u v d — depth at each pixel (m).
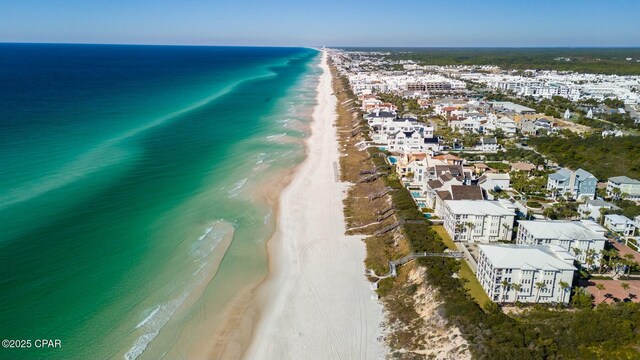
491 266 70.62
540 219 101.75
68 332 63.12
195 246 88.25
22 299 68.88
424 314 66.94
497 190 120.81
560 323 62.00
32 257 79.81
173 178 123.56
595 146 160.25
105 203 104.06
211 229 95.50
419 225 93.88
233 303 72.31
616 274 80.12
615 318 61.94
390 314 69.75
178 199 109.75
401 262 82.19
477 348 56.41
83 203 103.00
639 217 96.81
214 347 62.59
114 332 63.97
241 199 112.00
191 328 66.00
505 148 167.00
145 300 71.31
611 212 103.06
